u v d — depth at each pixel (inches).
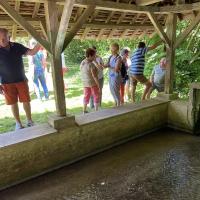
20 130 174.1
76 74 485.1
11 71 177.5
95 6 177.6
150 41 365.7
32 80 310.5
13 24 191.3
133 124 223.3
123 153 200.5
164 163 182.7
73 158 186.7
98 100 239.8
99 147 201.8
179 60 330.6
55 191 154.1
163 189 152.8
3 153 153.4
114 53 237.1
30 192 154.0
